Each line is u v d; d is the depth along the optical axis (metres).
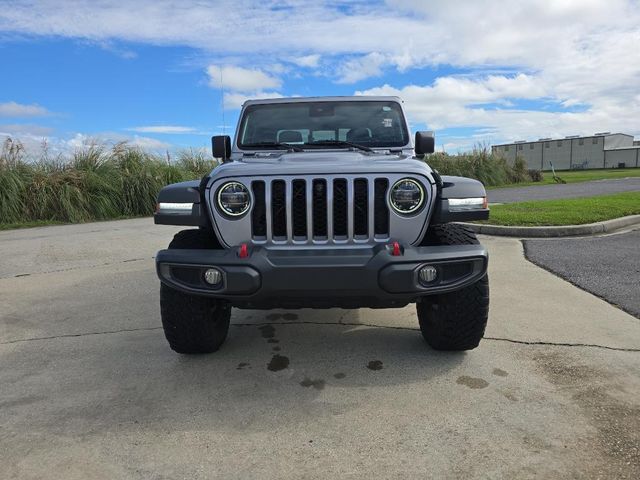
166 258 3.05
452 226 3.44
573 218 9.11
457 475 2.21
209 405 2.88
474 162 22.47
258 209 3.10
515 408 2.76
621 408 2.73
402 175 3.06
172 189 3.29
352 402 2.88
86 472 2.28
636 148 70.50
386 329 4.06
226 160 4.48
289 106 4.52
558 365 3.27
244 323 4.28
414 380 3.13
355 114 4.46
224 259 2.93
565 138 78.81
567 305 4.50
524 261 6.34
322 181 3.06
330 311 4.56
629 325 3.97
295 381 3.16
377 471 2.25
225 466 2.31
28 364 3.50
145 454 2.42
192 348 3.49
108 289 5.50
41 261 7.06
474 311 3.23
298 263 2.88
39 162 13.09
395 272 2.86
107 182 12.97
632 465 2.25
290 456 2.38
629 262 6.06
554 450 2.37
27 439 2.55
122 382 3.19
